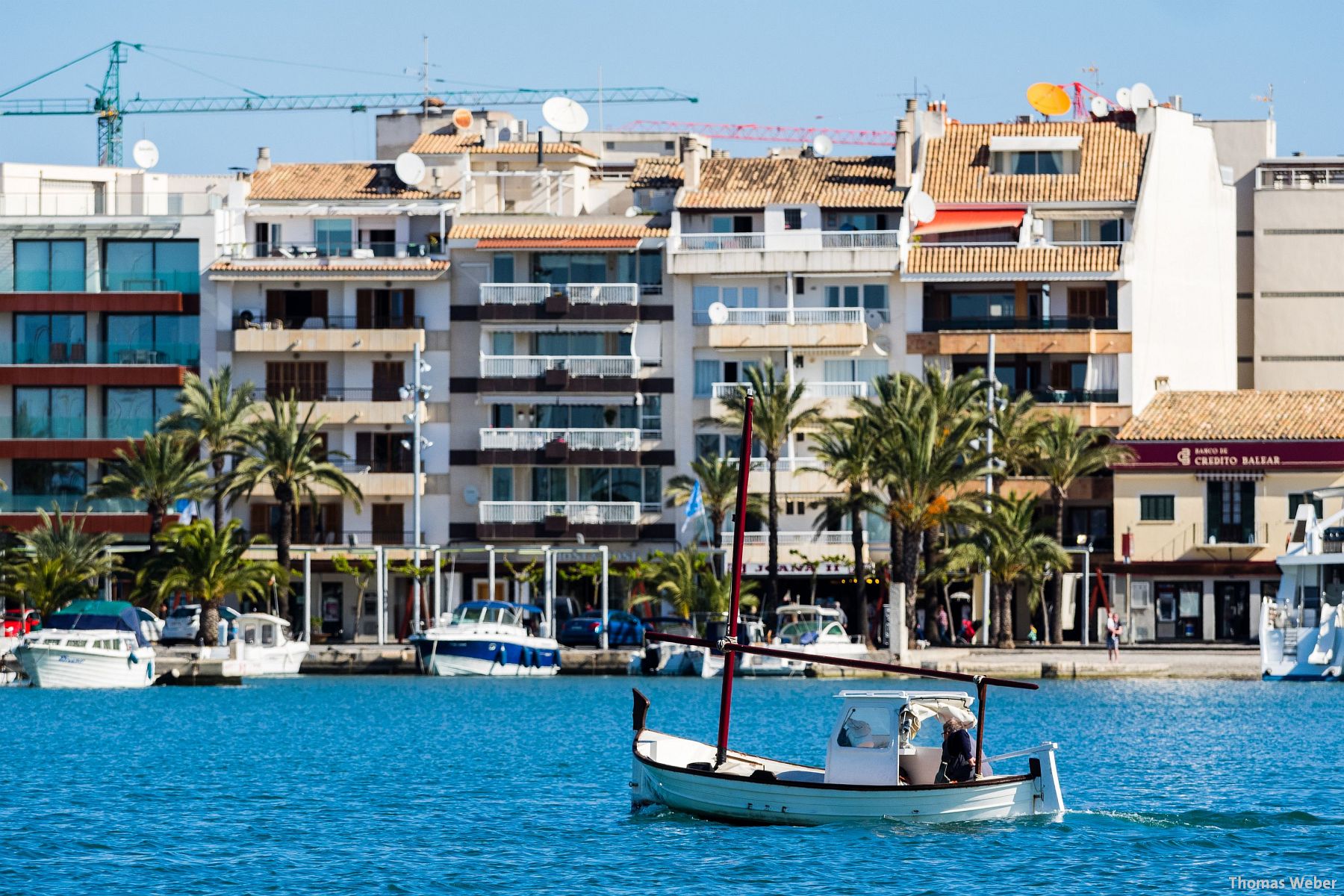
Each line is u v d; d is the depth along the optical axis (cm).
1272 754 13588
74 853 9669
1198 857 9412
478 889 8800
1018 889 8744
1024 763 12788
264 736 15025
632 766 12662
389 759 13425
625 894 8675
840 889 8725
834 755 9900
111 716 16725
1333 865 9275
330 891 8794
